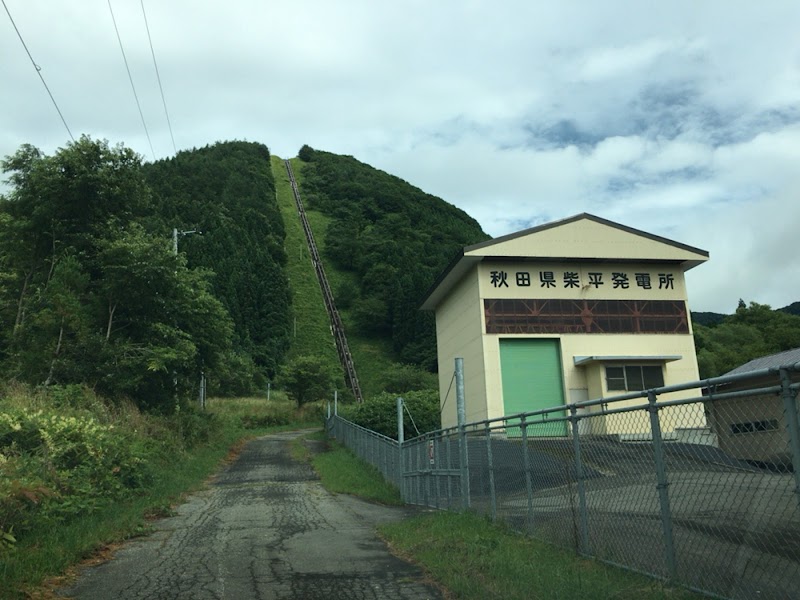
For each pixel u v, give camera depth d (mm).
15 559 6812
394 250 139500
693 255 33250
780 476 4480
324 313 119188
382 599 5984
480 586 5992
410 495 15750
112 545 8797
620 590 5379
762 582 4547
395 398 45812
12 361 21391
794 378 6445
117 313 24484
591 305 32656
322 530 10250
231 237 108500
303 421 62594
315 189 192375
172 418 25172
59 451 12086
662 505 5566
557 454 7824
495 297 32031
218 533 9953
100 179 24672
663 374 32031
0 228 24359
